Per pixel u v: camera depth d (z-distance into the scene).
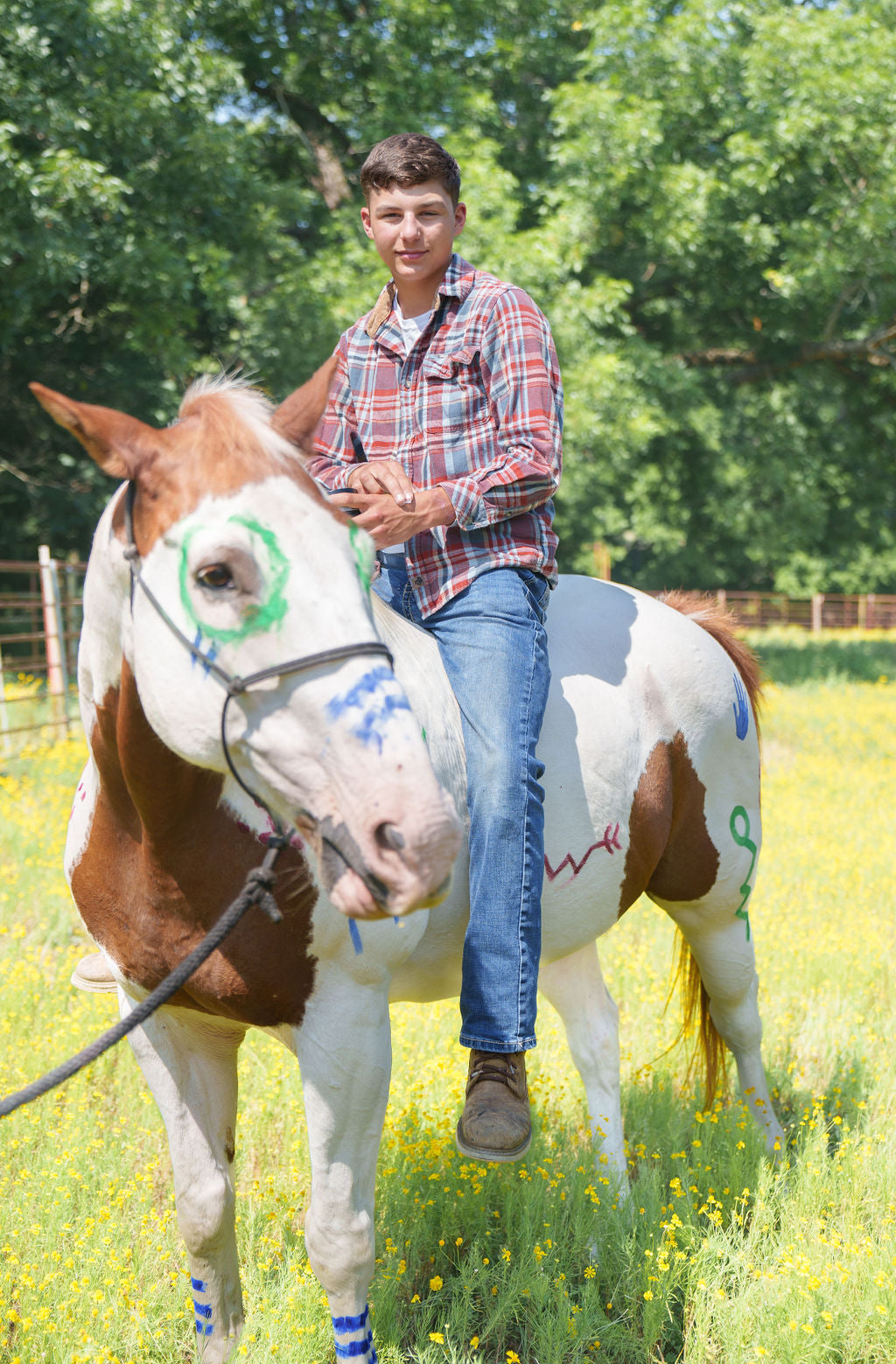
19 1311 2.54
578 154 14.83
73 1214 2.85
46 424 15.56
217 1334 2.46
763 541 22.41
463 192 14.13
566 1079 3.84
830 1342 2.51
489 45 16.92
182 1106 2.32
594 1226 2.96
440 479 2.59
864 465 22.05
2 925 5.22
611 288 14.56
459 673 2.48
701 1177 3.19
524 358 2.51
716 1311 2.62
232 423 1.81
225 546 1.67
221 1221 2.34
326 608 1.67
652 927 5.65
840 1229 2.92
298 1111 3.51
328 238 15.56
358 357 2.69
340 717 1.62
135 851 2.15
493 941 2.39
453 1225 2.97
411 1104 3.41
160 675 1.78
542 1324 2.61
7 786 7.67
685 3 16.09
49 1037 3.86
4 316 12.97
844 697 15.71
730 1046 3.60
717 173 16.17
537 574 2.65
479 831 2.40
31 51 12.06
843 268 15.70
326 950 2.08
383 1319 2.61
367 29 15.84
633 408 15.14
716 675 3.21
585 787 2.74
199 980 2.13
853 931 5.40
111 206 11.87
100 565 2.01
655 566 38.94
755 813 3.40
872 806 8.59
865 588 40.88
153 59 12.68
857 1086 3.86
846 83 14.95
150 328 13.12
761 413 20.27
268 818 2.02
